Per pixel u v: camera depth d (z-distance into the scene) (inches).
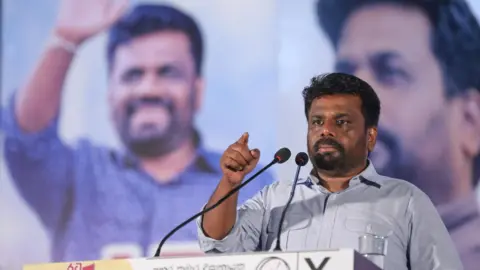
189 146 398.6
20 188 406.6
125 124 404.2
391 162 381.7
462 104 382.0
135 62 407.2
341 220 256.7
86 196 402.0
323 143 256.7
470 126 380.5
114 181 401.1
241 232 252.2
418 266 254.2
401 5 390.0
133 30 409.7
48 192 404.8
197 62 403.2
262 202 267.3
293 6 400.2
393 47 388.8
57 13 415.8
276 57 398.0
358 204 259.0
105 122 405.7
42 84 411.5
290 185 269.4
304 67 395.2
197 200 394.9
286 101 394.6
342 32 393.7
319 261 186.4
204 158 396.8
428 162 380.2
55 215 402.6
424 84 384.8
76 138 406.6
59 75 411.8
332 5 396.2
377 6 391.9
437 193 378.3
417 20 388.2
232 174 236.4
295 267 188.1
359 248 219.9
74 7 414.9
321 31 396.2
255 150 236.1
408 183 264.7
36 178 406.3
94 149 404.8
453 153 379.2
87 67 410.9
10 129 410.3
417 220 255.9
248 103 397.4
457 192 377.4
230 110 398.0
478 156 378.3
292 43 397.7
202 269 196.4
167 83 403.5
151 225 395.9
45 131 408.8
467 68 383.6
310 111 261.6
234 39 402.3
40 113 410.3
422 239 254.4
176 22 406.9
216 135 397.4
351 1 394.3
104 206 400.2
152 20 408.8
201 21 405.4
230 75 400.5
